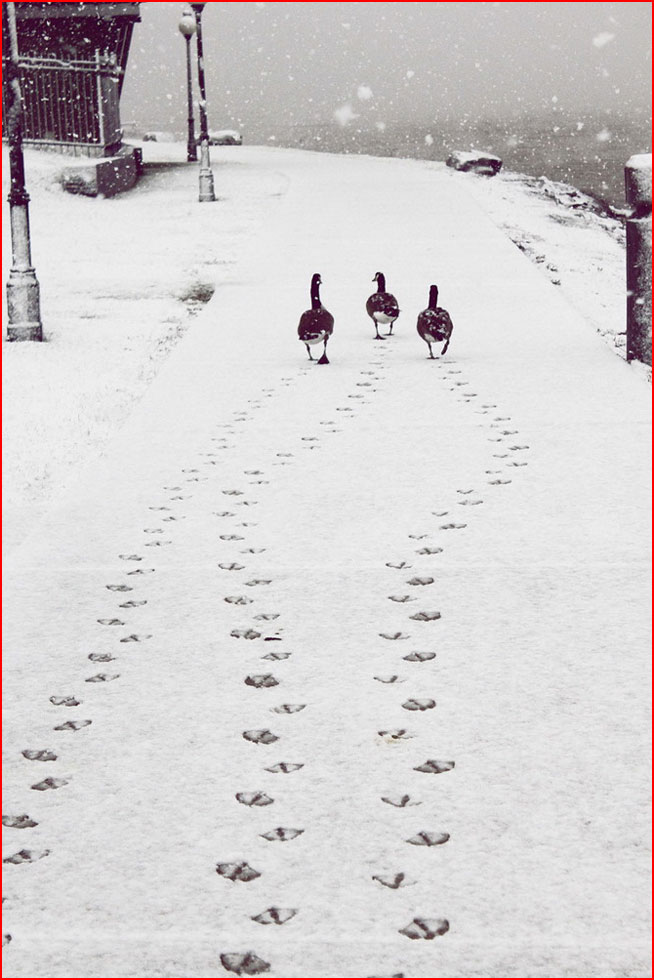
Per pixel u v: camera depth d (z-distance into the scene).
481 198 35.69
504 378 13.26
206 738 5.64
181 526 8.88
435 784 5.11
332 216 29.92
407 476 9.80
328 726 5.70
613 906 4.23
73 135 40.62
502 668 6.23
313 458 10.50
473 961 3.97
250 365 14.56
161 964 4.03
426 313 14.22
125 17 40.66
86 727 5.81
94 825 4.91
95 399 13.61
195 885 4.46
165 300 20.12
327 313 14.33
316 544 8.32
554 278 22.23
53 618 7.24
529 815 4.84
